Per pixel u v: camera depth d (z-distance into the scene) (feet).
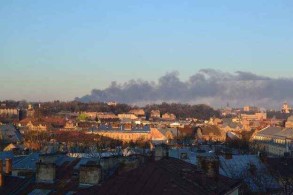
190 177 180.34
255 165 382.83
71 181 208.44
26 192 207.41
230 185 196.75
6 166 298.76
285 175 371.56
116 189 165.68
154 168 177.27
